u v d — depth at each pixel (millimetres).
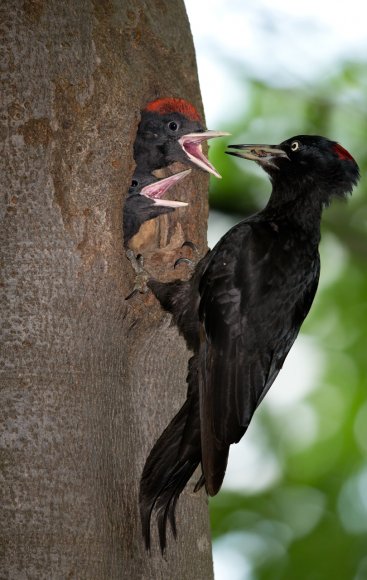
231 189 15781
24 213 9281
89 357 9352
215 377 10453
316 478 15711
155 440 10062
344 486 15547
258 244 10969
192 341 10734
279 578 14875
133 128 10117
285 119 16156
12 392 8883
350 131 16359
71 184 9523
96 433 9203
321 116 16016
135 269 10375
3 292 9102
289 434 16047
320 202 11625
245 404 10500
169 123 11484
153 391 10258
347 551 15008
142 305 10297
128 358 10164
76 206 9508
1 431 8781
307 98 16094
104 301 9594
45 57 9578
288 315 10992
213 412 10180
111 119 9852
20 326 9055
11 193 9289
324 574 14875
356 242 15430
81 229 9484
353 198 15633
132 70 11031
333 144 11773
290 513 15516
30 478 8719
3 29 9523
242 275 10812
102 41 10016
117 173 9852
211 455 9703
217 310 10703
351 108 16031
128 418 9789
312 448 15891
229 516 15484
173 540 9867
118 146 9891
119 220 9883
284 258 11008
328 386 16156
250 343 10695
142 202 11117
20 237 9234
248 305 10750
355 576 14844
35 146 9383
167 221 11375
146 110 11359
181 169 11688
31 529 8609
